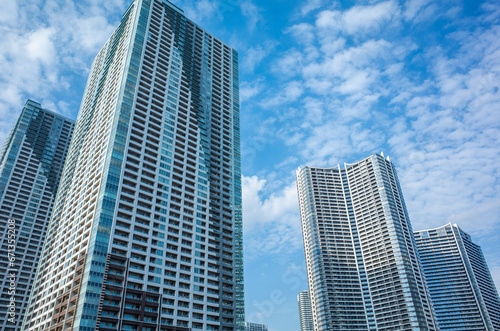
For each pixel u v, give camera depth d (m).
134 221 116.44
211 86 183.62
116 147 126.62
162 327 106.00
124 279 105.12
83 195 129.38
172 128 149.25
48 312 111.06
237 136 179.62
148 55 162.00
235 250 141.00
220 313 121.69
